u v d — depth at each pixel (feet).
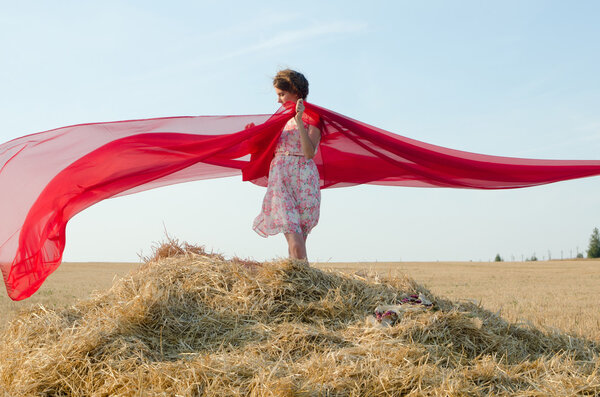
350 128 19.53
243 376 11.58
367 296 15.74
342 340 13.39
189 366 11.84
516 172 20.66
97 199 16.99
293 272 15.88
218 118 18.93
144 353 12.73
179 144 17.13
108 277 88.84
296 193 18.37
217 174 21.13
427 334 13.66
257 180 20.59
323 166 22.16
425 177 22.06
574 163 20.08
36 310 15.76
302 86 18.60
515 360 13.73
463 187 22.48
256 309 14.49
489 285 66.23
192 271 16.08
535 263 172.35
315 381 11.19
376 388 11.09
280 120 18.13
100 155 16.62
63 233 16.66
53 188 16.29
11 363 13.05
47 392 11.94
